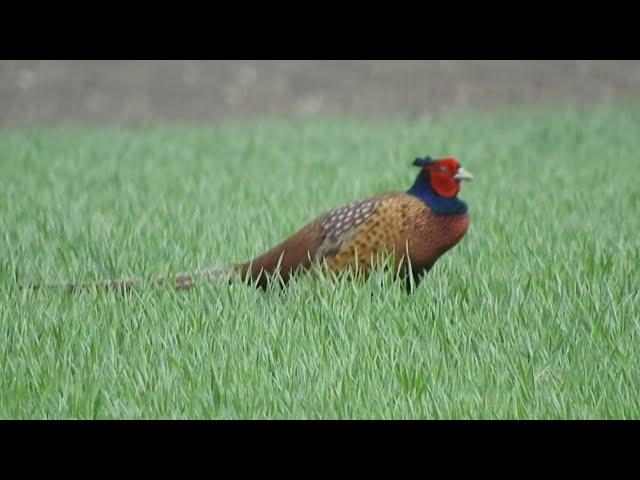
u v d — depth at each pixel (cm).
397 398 1223
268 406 1212
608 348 1369
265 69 5416
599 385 1252
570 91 4981
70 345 1374
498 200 2395
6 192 2678
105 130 4294
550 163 3088
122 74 5262
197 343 1370
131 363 1312
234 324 1435
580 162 3111
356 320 1445
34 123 4634
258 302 1561
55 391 1248
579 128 3869
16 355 1358
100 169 3159
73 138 3959
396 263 1617
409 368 1282
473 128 3994
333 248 1614
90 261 1795
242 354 1330
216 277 1647
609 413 1195
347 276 1595
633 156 3228
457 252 1862
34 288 1639
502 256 1827
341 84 5212
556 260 1756
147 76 5269
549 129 3834
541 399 1222
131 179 2945
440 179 1623
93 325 1440
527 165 3072
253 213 2294
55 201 2519
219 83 5241
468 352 1341
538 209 2311
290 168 3112
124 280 1625
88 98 4975
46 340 1388
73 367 1308
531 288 1598
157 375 1276
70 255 1847
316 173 2981
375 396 1227
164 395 1230
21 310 1519
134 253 1847
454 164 1622
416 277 1652
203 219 2206
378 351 1326
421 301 1528
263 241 1969
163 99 5019
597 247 1828
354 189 2595
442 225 1617
